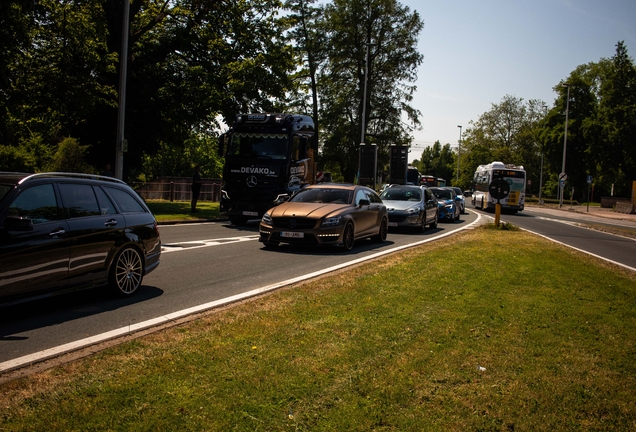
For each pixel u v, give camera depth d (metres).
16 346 4.89
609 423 3.58
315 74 45.88
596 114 67.12
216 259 10.68
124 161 27.41
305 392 3.80
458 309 6.48
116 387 3.77
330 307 6.35
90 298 7.05
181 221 20.02
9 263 5.59
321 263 10.46
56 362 4.40
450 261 10.56
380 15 44.75
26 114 21.69
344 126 44.97
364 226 13.77
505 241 15.24
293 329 5.34
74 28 19.31
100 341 5.02
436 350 4.87
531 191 90.44
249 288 7.77
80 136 26.52
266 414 3.46
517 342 5.25
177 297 7.14
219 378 3.99
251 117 19.45
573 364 4.70
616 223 35.66
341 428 3.32
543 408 3.76
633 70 58.50
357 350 4.75
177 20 27.17
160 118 27.09
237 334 5.13
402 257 11.06
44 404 3.49
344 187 14.23
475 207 49.19
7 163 26.58
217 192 39.50
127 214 7.38
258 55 27.14
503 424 3.49
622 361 4.86
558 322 6.12
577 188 73.44
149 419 3.32
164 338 4.98
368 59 42.66
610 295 8.00
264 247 12.88
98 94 22.09
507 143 89.00
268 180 19.00
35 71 19.42
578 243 17.41
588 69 78.81
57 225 6.20
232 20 27.31
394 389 3.92
